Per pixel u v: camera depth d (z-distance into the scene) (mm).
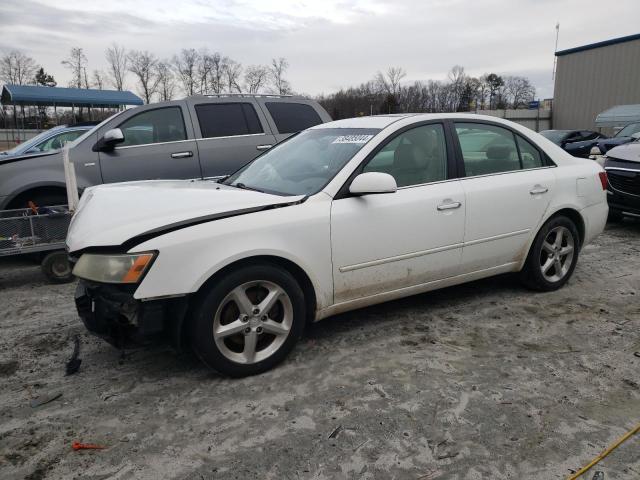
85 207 3572
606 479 2311
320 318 3529
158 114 6539
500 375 3229
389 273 3686
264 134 7012
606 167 7434
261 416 2820
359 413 2834
